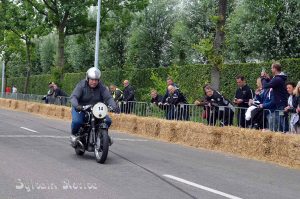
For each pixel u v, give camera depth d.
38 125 18.41
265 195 6.88
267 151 10.99
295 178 8.61
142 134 16.48
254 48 24.11
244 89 13.71
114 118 18.48
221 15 16.05
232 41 25.83
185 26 31.36
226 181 7.87
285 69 18.91
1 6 33.19
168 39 33.88
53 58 55.59
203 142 13.23
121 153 10.96
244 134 11.66
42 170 8.07
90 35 42.12
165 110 16.22
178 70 26.14
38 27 32.44
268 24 23.14
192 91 24.95
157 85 25.88
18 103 33.16
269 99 11.91
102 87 9.95
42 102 30.06
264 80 12.55
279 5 18.67
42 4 31.88
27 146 11.27
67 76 41.25
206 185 7.39
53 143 12.15
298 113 10.97
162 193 6.66
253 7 23.53
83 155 10.19
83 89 9.80
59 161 9.16
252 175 8.69
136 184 7.23
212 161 10.38
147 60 34.22
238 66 21.67
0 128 16.11
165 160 10.07
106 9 31.55
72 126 9.77
